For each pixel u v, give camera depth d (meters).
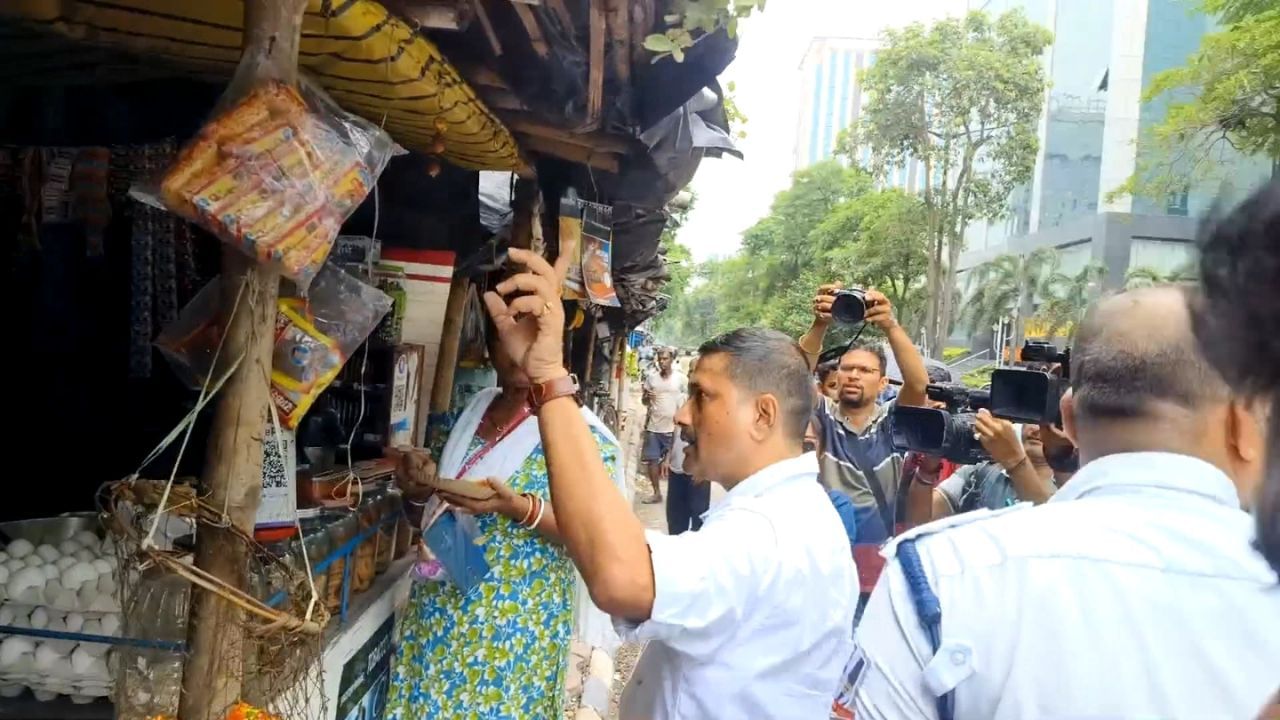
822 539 1.63
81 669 1.92
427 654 2.37
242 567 1.36
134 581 1.61
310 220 1.38
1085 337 1.15
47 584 1.95
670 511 7.31
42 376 3.53
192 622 1.35
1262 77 12.62
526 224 3.55
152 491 1.45
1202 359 1.02
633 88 2.96
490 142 2.70
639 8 2.38
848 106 96.88
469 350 4.27
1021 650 1.02
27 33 1.75
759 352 1.73
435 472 2.29
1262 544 0.99
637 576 1.39
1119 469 1.08
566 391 1.52
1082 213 38.03
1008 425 2.38
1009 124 34.19
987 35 34.19
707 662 1.52
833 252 41.34
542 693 2.42
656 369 12.69
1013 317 33.12
